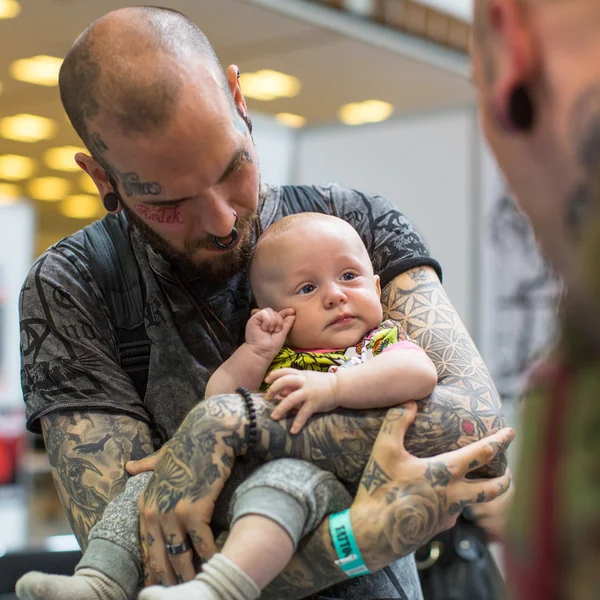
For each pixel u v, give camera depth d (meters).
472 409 1.21
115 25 1.19
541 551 0.58
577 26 0.63
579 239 0.61
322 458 1.15
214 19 4.34
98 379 1.31
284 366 1.29
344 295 1.31
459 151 3.77
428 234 3.85
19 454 3.86
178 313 1.35
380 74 5.38
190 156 1.15
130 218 1.28
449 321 1.34
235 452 1.14
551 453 0.58
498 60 0.69
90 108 1.18
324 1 4.28
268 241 1.36
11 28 4.46
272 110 6.32
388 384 1.17
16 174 8.32
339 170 3.96
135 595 1.16
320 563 1.11
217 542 1.14
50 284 1.35
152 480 1.17
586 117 0.62
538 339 3.50
